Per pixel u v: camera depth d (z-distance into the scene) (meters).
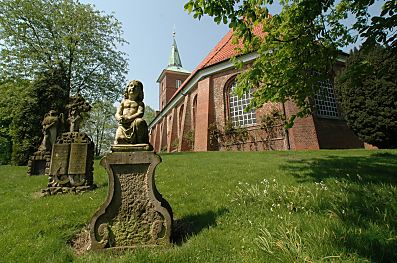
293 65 6.60
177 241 3.46
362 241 2.78
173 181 7.14
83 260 2.92
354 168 7.47
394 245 2.72
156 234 3.36
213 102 20.06
